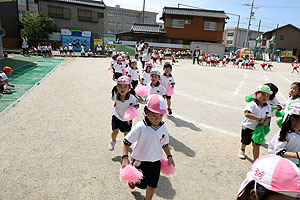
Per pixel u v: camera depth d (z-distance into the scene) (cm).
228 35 6241
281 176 113
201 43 3609
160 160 270
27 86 875
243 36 6144
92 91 871
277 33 4662
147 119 257
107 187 321
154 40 3766
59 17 3309
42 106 654
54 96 766
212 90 1087
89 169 361
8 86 856
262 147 493
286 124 260
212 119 656
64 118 573
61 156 393
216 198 314
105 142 459
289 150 264
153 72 537
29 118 556
